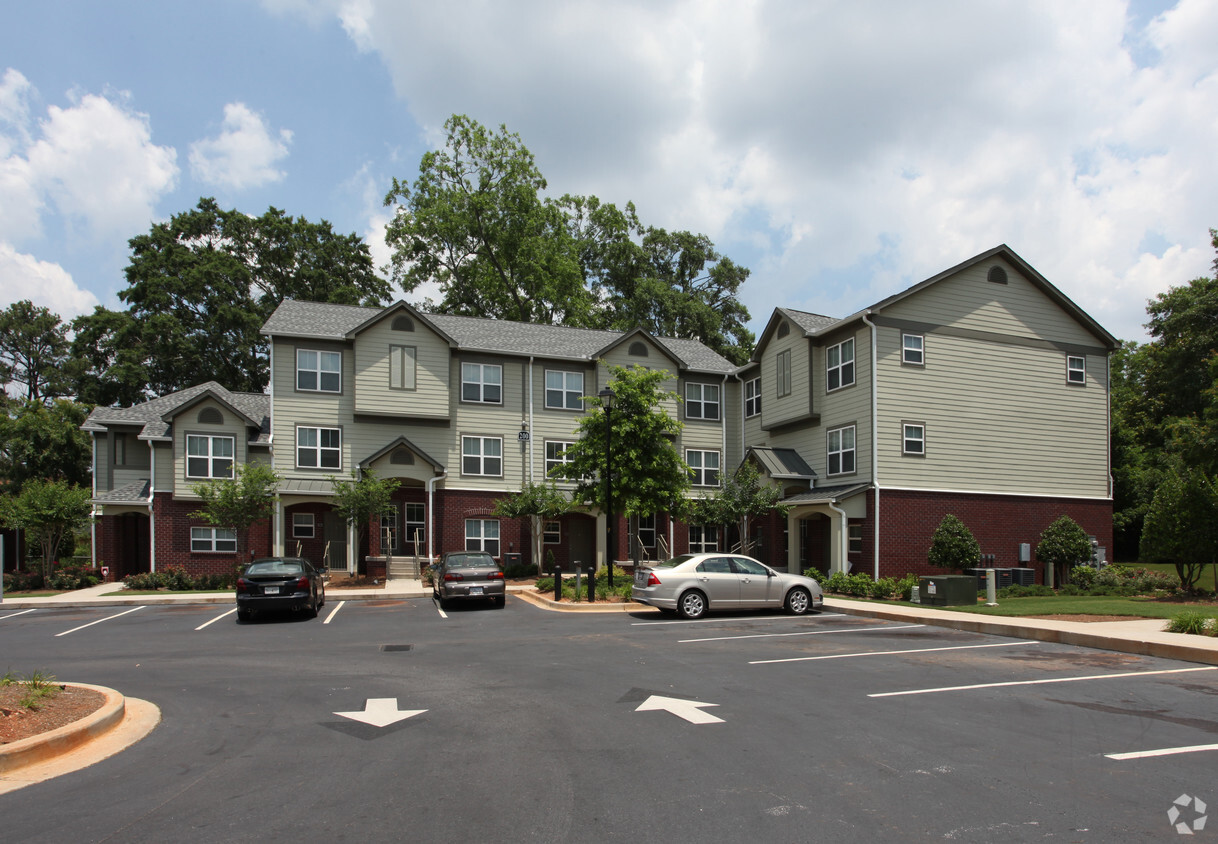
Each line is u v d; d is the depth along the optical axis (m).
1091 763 6.65
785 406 30.03
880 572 24.72
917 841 5.01
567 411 32.31
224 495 25.05
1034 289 28.05
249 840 5.14
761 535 30.12
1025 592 23.31
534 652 12.97
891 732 7.70
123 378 45.09
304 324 29.77
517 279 48.00
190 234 51.66
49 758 7.05
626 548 31.36
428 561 28.98
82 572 28.00
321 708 9.12
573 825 5.34
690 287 57.97
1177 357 38.44
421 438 30.16
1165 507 21.27
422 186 47.25
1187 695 9.33
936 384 26.20
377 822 5.44
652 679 10.49
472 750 7.23
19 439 40.91
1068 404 28.14
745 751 7.09
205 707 9.24
